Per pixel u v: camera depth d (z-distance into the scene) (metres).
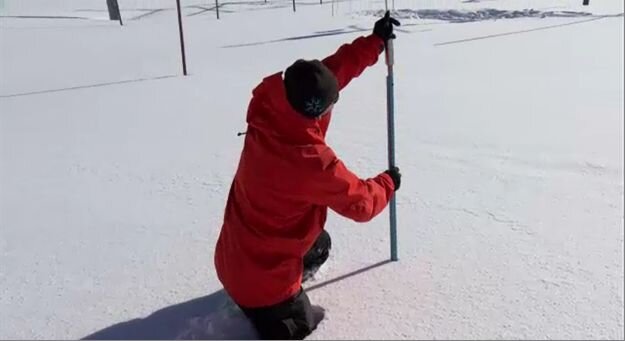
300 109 1.90
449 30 11.77
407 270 2.57
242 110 5.98
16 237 3.24
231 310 2.35
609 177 3.52
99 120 5.97
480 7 16.44
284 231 2.06
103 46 12.41
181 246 2.97
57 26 16.55
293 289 2.12
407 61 8.29
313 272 2.52
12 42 13.30
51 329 2.34
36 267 2.87
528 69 7.26
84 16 21.20
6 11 23.00
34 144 5.21
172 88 7.46
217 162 4.33
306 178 1.93
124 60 10.30
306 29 13.56
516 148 4.16
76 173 4.32
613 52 8.28
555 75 6.76
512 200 3.26
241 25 15.06
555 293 2.35
